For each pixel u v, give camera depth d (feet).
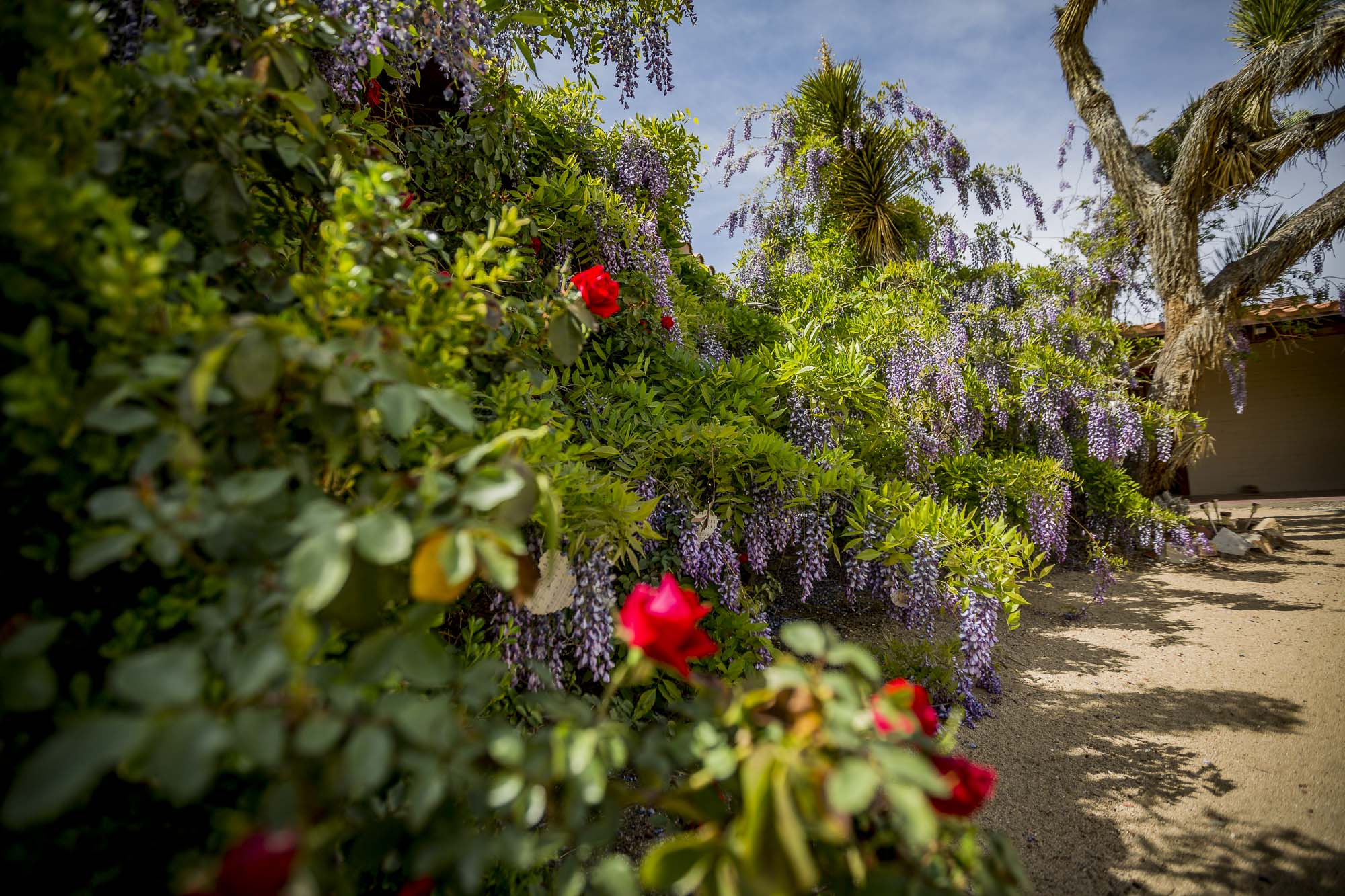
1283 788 8.00
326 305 3.56
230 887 1.84
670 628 3.27
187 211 3.89
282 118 4.41
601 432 8.31
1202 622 14.89
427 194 8.82
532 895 4.59
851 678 3.28
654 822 4.52
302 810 2.24
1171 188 25.63
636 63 10.38
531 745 3.01
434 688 3.72
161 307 2.81
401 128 8.36
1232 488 43.57
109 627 3.15
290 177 4.31
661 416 8.99
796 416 12.13
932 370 17.48
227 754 2.74
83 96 2.91
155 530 2.40
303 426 3.54
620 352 10.55
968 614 9.66
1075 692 11.18
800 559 11.12
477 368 5.61
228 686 2.41
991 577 9.73
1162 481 25.76
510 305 5.16
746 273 21.42
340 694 2.56
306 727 2.24
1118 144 26.96
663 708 8.67
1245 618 15.03
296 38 4.46
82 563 2.26
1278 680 11.40
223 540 2.61
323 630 2.92
